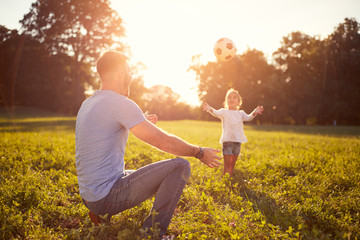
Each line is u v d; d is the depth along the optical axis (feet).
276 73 169.68
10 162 16.51
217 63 181.98
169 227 8.74
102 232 7.47
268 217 9.64
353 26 146.51
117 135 7.29
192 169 16.24
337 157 20.16
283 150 24.67
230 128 15.70
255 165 17.56
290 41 161.99
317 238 7.98
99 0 143.64
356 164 17.62
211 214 9.80
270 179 14.25
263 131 61.93
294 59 161.58
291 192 12.22
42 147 22.59
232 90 16.96
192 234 7.80
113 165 7.31
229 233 8.00
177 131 54.65
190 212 9.86
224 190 12.37
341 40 145.18
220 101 179.42
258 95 165.78
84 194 7.26
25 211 9.68
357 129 72.54
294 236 8.11
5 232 7.89
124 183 7.27
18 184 12.01
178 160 7.73
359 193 12.06
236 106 16.65
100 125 7.07
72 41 145.18
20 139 27.96
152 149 23.75
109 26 150.41
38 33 142.61
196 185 12.85
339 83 138.62
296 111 151.02
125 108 7.11
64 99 168.35
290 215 9.73
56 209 9.83
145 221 7.72
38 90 158.20
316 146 27.48
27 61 142.92
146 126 7.11
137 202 7.55
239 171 16.17
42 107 175.63
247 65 174.50
